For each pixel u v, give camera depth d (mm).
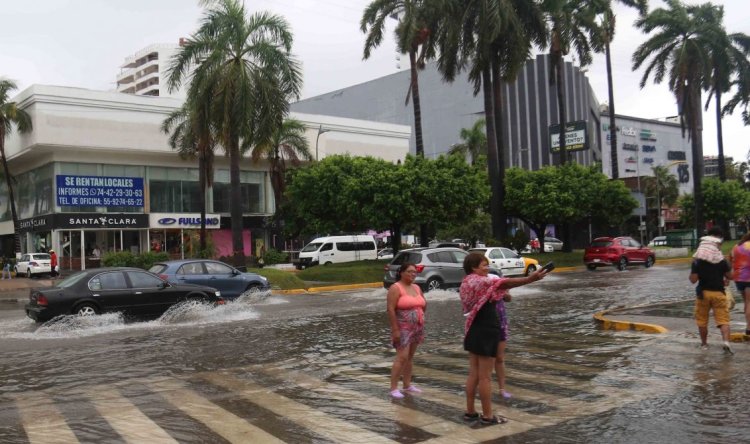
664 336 11125
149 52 114938
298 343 11938
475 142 65625
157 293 15898
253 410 6977
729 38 51781
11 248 55344
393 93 99125
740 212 52812
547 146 96250
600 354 9844
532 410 6648
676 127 124562
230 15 26969
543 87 96750
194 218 51656
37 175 48906
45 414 6980
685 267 34844
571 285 24266
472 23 34438
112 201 47469
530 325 13555
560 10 41062
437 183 31766
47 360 10570
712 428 5840
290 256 55906
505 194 38719
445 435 5844
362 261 36469
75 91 44875
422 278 21109
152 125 48375
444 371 8898
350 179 33000
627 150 116250
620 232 56750
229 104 26219
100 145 45812
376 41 36562
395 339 7352
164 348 11602
